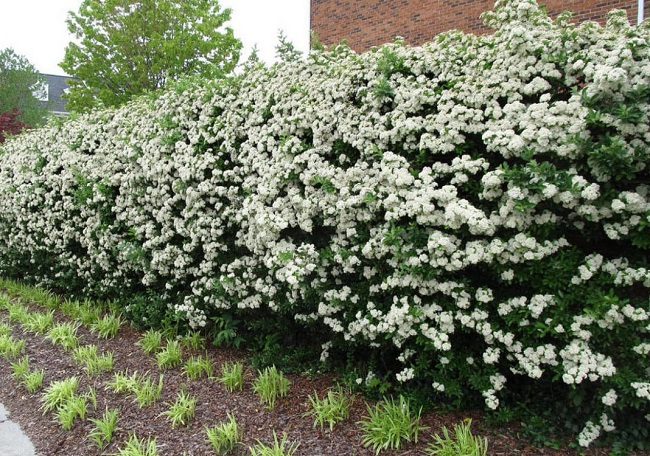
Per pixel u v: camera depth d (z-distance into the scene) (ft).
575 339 8.71
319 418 10.33
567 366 8.63
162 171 15.25
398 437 9.37
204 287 14.74
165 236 15.33
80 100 46.44
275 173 12.23
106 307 19.43
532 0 10.03
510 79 9.68
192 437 10.23
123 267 17.44
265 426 10.49
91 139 19.34
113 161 17.56
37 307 20.94
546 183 8.41
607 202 8.48
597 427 8.90
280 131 12.52
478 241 9.27
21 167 22.61
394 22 34.01
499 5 11.04
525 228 9.04
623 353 8.65
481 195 9.29
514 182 8.65
